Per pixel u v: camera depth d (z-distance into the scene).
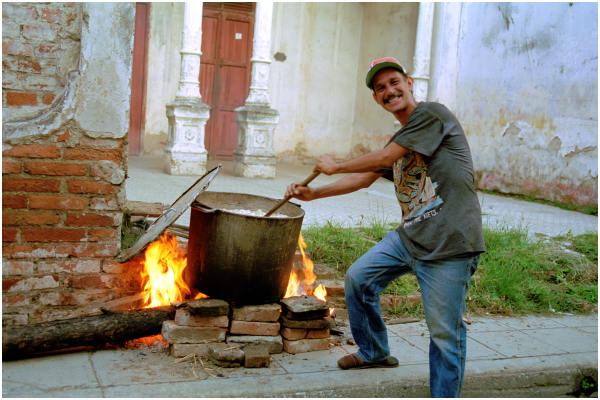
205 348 3.38
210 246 3.42
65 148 3.76
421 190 2.99
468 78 11.67
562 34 9.63
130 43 3.83
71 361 3.22
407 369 3.38
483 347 3.84
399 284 4.73
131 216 4.93
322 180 11.41
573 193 9.48
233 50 13.57
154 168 10.95
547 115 9.96
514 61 10.59
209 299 3.46
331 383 3.12
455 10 11.56
